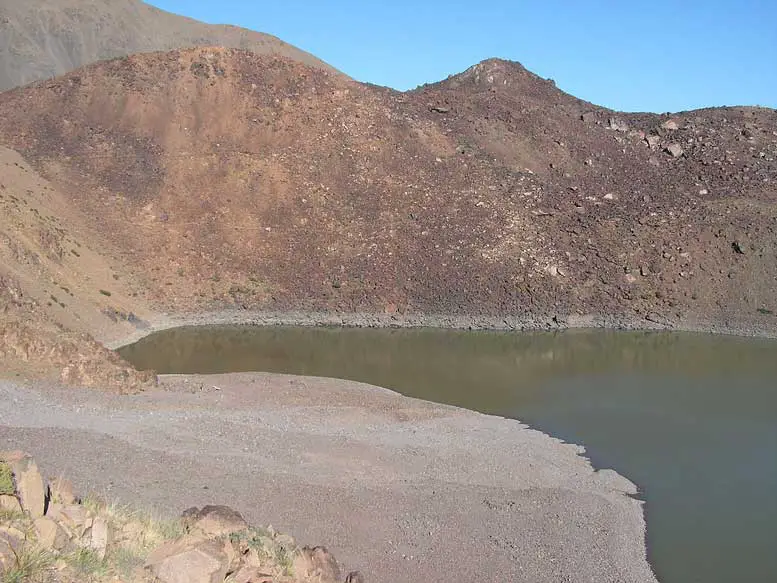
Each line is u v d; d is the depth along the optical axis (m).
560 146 73.62
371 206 61.69
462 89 87.38
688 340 50.19
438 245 58.53
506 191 65.38
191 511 12.11
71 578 7.38
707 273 56.62
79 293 44.75
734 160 71.38
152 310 50.16
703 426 30.00
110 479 19.06
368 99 74.06
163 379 32.97
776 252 56.75
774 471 24.64
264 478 21.06
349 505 19.77
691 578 17.17
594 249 59.06
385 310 53.28
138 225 56.53
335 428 27.23
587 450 26.69
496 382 37.66
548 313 53.47
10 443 20.61
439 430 28.14
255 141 66.25
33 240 44.88
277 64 74.56
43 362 28.56
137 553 8.76
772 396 35.22
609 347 47.53
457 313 53.22
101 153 62.34
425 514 19.73
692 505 21.61
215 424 25.89
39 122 64.25
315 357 42.97
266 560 10.53
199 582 8.58
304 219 59.88
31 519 7.82
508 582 16.45
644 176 70.44
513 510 20.50
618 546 18.64
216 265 55.28
